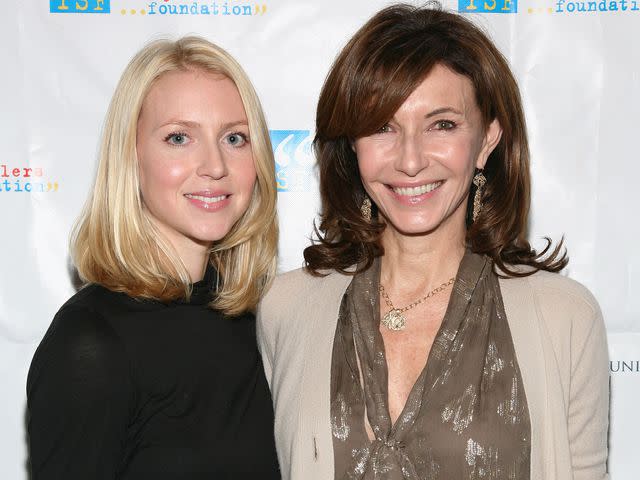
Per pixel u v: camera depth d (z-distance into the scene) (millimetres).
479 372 1751
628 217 2639
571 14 2621
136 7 2625
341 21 2648
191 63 1858
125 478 1732
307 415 1813
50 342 1704
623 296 2652
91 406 1668
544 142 2648
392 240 1921
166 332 1829
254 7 2646
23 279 2672
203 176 1834
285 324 1993
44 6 2617
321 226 2033
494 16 2631
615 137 2631
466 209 1949
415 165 1731
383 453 1713
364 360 1809
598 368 1812
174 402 1797
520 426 1714
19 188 2652
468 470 1693
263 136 1936
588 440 1805
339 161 1974
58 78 2633
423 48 1729
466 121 1771
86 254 1862
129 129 1830
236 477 1839
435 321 1851
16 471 2701
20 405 2691
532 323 1782
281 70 2656
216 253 2037
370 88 1731
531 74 2639
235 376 1912
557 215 2658
